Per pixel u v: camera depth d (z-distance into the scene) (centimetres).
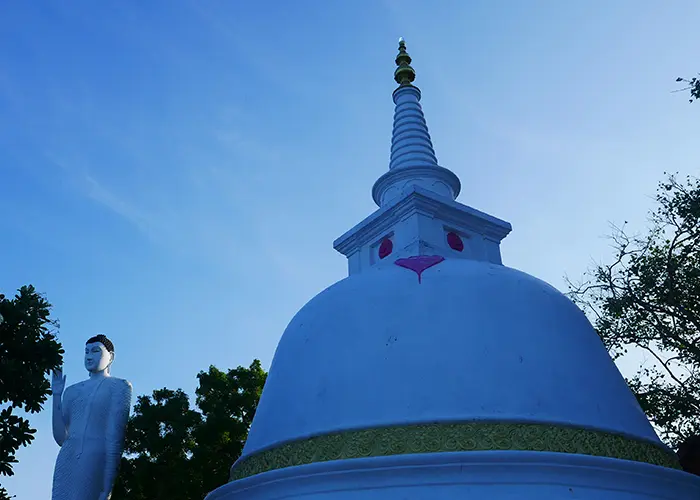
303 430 1057
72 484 1145
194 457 2802
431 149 1823
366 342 1107
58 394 1256
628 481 966
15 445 1834
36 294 2044
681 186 2197
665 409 2219
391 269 1271
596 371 1124
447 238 1569
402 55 2008
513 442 949
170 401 2917
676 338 2244
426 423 966
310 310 1277
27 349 1911
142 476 2634
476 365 1033
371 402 1020
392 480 916
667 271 2236
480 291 1160
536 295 1200
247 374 3322
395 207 1552
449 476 905
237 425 2948
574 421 998
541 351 1081
